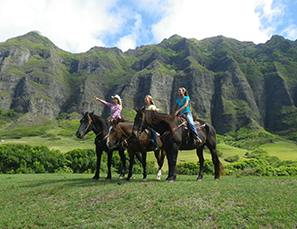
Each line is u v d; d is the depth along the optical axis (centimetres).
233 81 19375
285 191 579
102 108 19725
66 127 15712
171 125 702
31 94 17538
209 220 414
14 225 498
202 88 18700
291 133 14738
